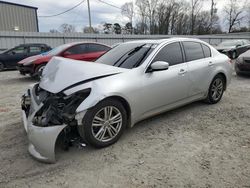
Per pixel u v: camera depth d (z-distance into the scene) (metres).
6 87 8.48
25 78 10.52
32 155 3.16
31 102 3.60
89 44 9.74
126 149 3.49
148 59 4.05
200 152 3.37
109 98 3.45
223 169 2.96
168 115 4.82
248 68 8.92
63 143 3.37
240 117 4.72
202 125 4.33
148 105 3.98
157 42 4.47
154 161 3.17
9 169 3.04
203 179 2.77
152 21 54.62
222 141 3.70
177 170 2.96
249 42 19.77
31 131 3.11
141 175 2.88
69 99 3.25
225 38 31.30
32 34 19.00
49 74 3.83
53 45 20.12
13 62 13.86
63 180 2.82
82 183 2.76
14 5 26.80
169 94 4.29
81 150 3.46
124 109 3.66
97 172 2.96
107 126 3.50
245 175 2.83
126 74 3.73
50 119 3.08
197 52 5.05
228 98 6.12
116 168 3.03
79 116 3.18
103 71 3.64
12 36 18.17
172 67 4.39
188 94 4.75
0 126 4.45
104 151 3.44
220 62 5.43
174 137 3.85
